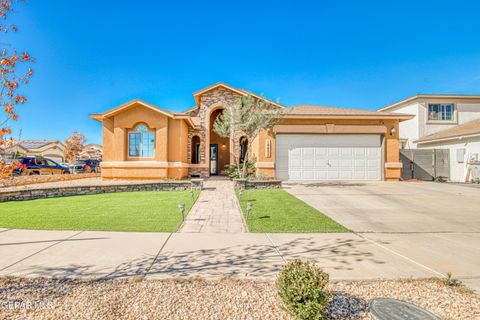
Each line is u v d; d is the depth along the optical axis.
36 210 7.81
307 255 4.29
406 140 21.30
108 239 5.03
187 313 2.65
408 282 3.36
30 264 3.82
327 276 2.76
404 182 14.54
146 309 2.71
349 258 4.17
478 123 17.75
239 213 7.48
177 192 11.69
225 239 5.11
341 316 2.65
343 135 15.27
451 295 3.05
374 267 3.82
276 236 5.34
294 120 15.08
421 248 4.66
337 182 14.42
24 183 12.91
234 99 18.31
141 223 6.32
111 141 16.31
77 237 5.14
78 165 25.70
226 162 20.31
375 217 7.05
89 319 2.54
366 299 2.96
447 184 13.91
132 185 11.91
